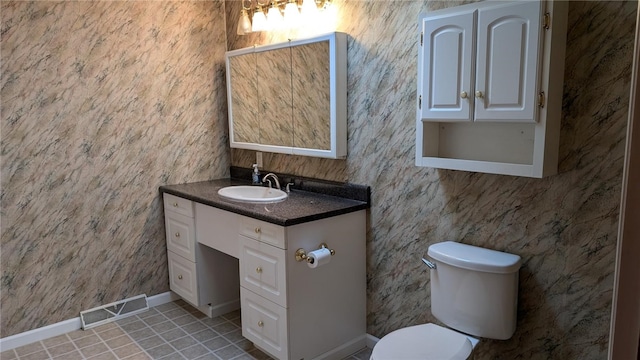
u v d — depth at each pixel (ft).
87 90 9.29
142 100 10.05
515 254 6.52
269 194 9.55
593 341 5.95
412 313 8.05
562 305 6.17
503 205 6.59
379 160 8.15
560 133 5.83
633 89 2.27
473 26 5.89
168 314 10.39
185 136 10.82
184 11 10.42
